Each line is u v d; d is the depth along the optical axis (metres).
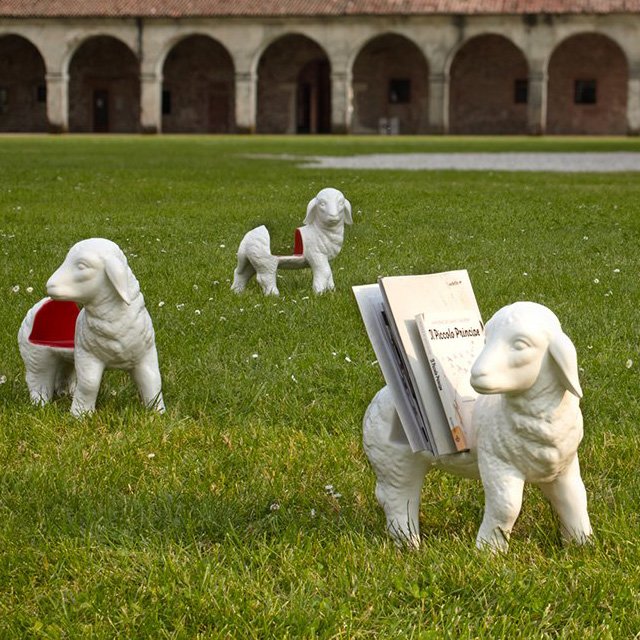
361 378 7.14
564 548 4.44
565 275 10.77
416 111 63.78
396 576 4.12
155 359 6.39
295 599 3.97
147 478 5.33
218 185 20.88
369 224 14.78
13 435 5.98
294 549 4.42
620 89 61.94
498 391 3.88
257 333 8.31
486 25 57.25
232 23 59.41
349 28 58.47
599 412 6.50
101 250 5.93
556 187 20.53
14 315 8.91
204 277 10.78
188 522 4.73
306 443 5.86
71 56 61.16
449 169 26.50
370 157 33.12
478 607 3.97
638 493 5.14
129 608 3.96
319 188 20.00
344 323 8.62
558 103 62.72
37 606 4.02
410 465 4.45
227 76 65.25
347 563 4.26
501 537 4.25
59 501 5.01
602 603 3.98
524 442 4.07
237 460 5.59
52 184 20.91
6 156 31.77
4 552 4.44
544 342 3.90
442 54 57.94
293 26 58.94
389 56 63.56
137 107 66.44
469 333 4.43
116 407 6.52
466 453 4.30
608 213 16.08
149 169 25.59
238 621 3.84
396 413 4.43
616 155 35.47
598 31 56.56
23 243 12.79
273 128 65.50
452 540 4.53
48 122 61.56
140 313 6.20
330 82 65.25
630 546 4.43
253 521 4.87
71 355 6.50
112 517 4.81
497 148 40.81
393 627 3.79
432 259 11.88
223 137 55.19
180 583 4.11
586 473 5.46
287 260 9.77
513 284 10.30
